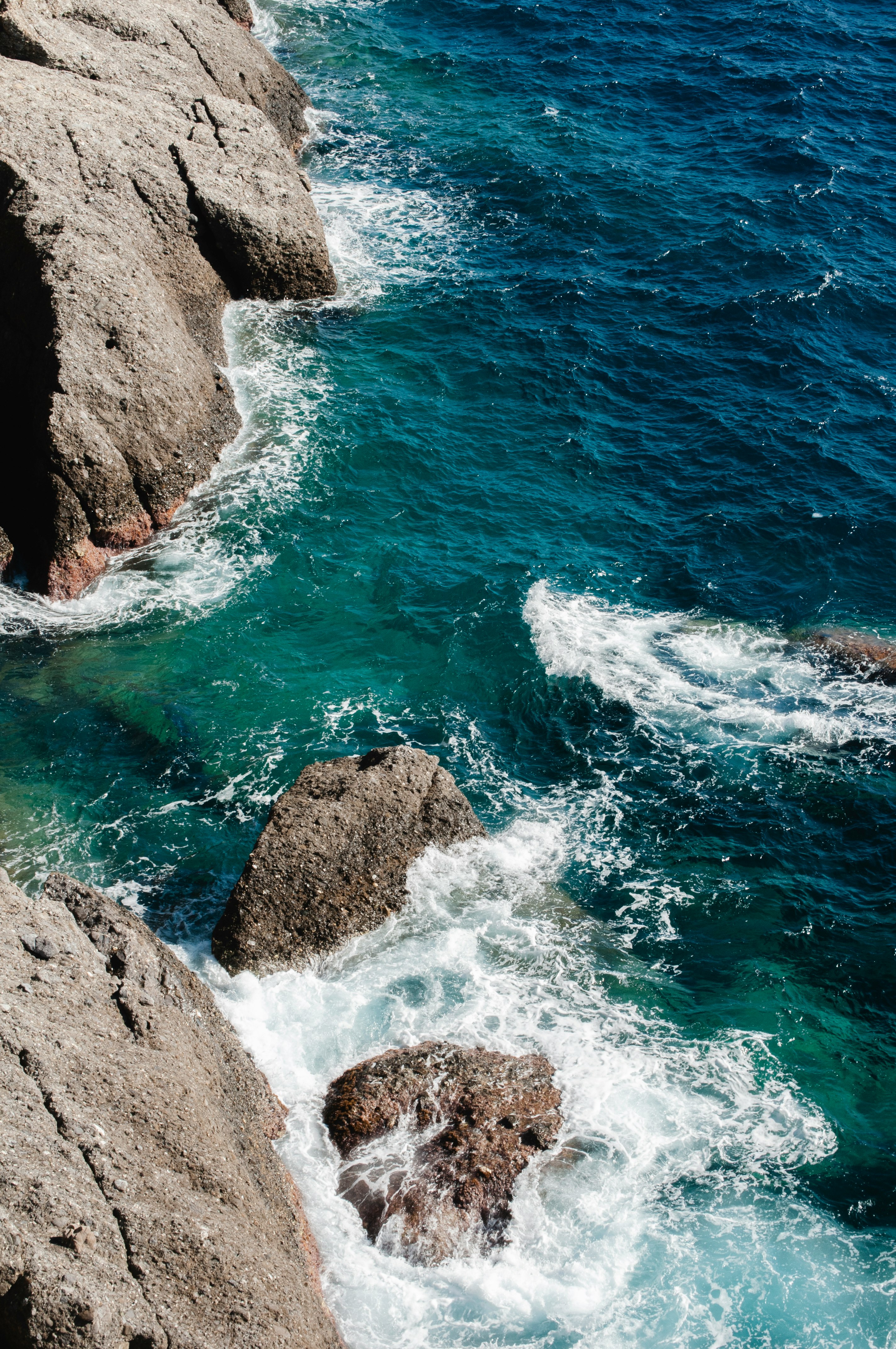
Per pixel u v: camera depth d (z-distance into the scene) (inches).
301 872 705.0
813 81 1852.9
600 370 1267.2
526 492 1111.6
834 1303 545.3
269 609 972.6
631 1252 561.6
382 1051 648.4
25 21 1298.0
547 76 1875.0
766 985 704.4
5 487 995.3
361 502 1084.5
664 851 791.7
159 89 1360.7
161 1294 435.5
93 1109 484.1
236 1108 562.3
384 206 1540.4
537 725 885.2
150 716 865.5
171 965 605.6
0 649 912.9
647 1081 641.6
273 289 1311.5
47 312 991.6
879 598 1007.0
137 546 1018.7
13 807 784.9
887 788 834.8
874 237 1497.3
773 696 909.2
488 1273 547.5
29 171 1092.5
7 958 533.6
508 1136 593.6
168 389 1036.5
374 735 866.8
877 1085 650.2
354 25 2021.4
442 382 1241.4
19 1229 416.8
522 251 1462.8
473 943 718.5
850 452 1159.0
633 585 1013.8
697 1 2126.0
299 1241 529.7
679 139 1713.8
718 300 1370.6
